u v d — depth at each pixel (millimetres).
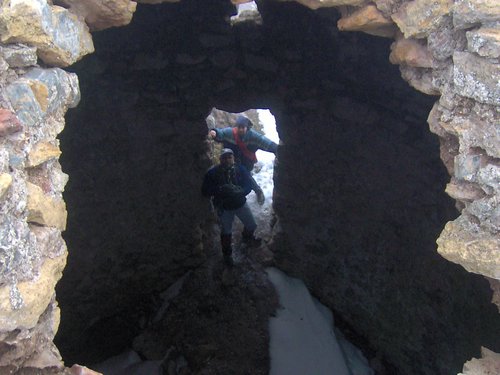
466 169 1802
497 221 1736
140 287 5344
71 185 4223
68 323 4727
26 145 1554
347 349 5215
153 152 4664
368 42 3828
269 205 6031
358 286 5047
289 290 5453
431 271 4035
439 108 1930
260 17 4285
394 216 4316
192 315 5316
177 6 4055
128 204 4734
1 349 1507
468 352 3820
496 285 1995
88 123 4141
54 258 1664
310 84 4410
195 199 5172
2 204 1427
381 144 4188
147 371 4953
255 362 4957
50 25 1641
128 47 4078
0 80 1520
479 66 1712
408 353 4691
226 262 5531
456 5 1730
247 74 4516
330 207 4914
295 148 4801
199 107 4641
